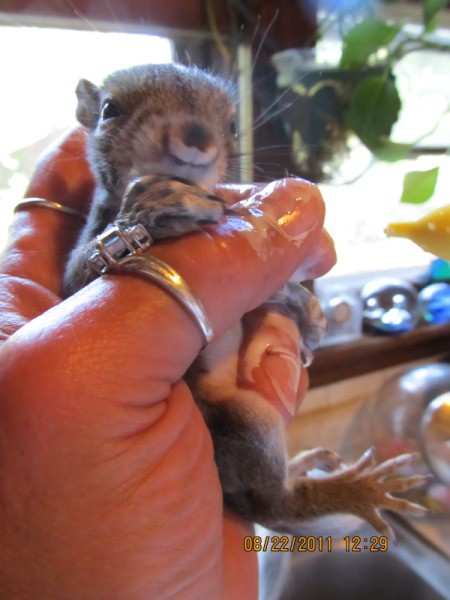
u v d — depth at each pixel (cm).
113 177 10
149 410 7
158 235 7
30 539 6
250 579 10
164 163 9
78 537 6
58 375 6
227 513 10
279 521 10
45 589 6
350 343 19
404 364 20
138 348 7
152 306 7
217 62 15
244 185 11
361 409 18
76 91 13
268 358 11
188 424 7
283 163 16
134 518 6
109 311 7
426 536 14
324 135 16
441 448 14
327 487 11
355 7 16
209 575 8
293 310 12
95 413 6
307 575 14
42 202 13
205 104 10
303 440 17
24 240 12
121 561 7
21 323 9
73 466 6
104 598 7
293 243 8
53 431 6
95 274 8
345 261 20
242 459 10
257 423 10
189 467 7
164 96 10
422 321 21
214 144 9
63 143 14
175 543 7
